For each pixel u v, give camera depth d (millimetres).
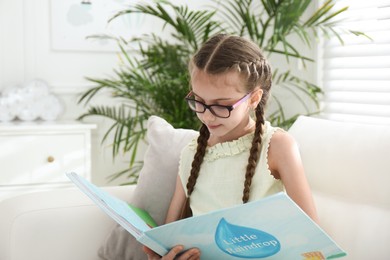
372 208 1365
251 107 1359
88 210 1638
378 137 1429
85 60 3117
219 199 1418
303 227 1006
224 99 1273
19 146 2682
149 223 1457
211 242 1113
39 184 2730
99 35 3113
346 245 1363
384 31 2461
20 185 2701
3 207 1664
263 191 1354
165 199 1638
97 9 3098
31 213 1578
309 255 1065
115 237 1569
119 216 1259
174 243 1155
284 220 1000
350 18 2652
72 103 3119
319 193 1514
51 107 3020
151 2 3170
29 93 2979
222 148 1444
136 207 1622
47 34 3053
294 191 1313
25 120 2979
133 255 1565
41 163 2719
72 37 3078
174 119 2805
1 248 1566
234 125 1312
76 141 2770
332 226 1421
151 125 1768
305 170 1562
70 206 1633
